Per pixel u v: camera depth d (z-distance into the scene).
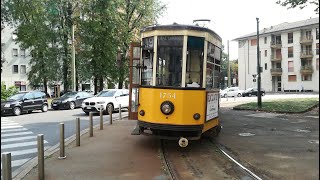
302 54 67.69
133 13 40.59
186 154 9.22
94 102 21.92
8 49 58.22
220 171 7.45
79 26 36.34
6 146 10.92
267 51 73.50
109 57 36.56
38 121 18.25
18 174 7.29
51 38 35.16
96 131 13.60
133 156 8.83
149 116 9.39
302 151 9.46
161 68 9.38
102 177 6.87
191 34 9.36
